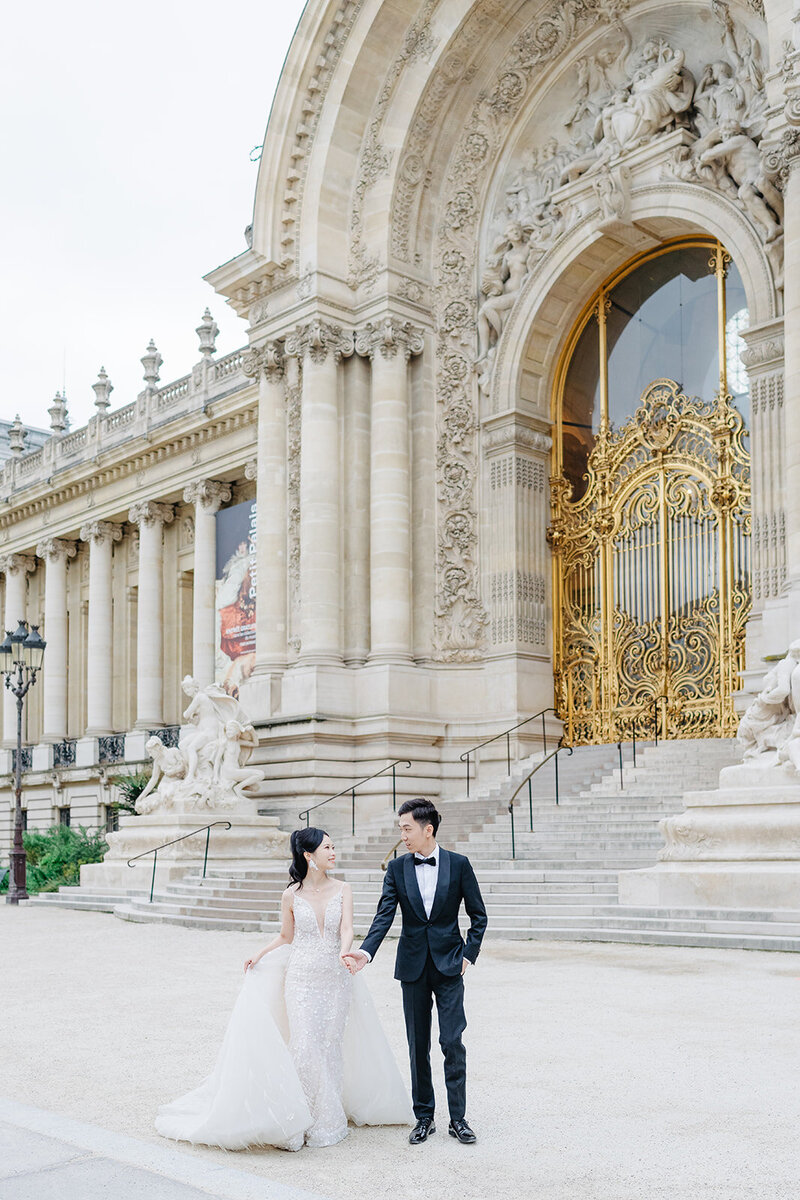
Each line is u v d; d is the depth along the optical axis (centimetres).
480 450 2873
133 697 4828
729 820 1538
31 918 2266
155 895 2234
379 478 2795
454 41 2809
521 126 2908
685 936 1418
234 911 1955
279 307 2936
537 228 2809
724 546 2538
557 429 2875
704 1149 598
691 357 2647
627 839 1942
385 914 660
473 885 663
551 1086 736
